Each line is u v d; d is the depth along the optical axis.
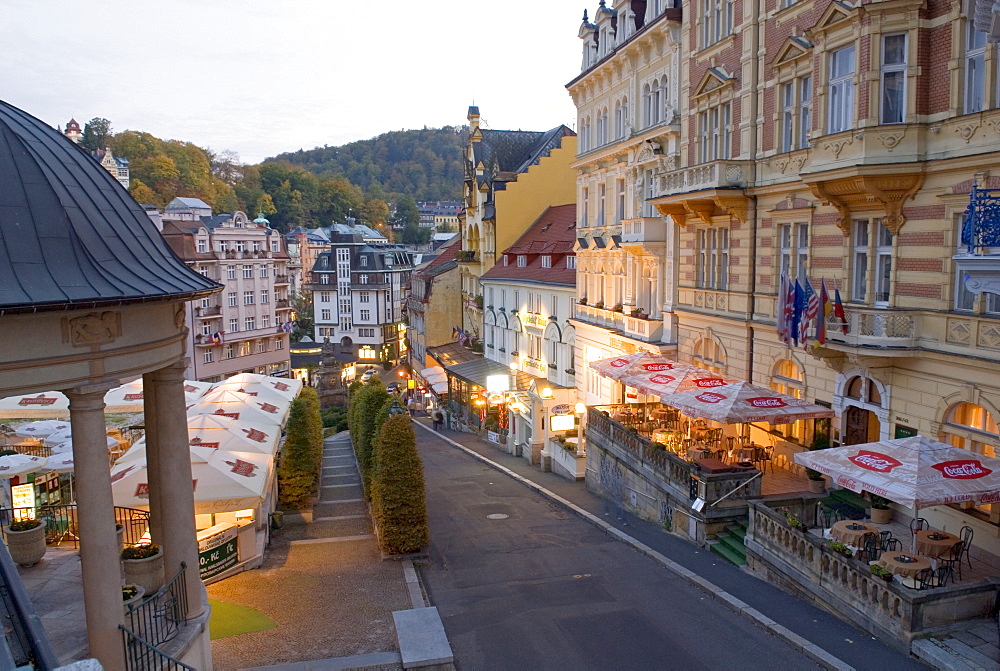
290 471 23.61
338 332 106.94
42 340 8.96
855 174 16.05
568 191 53.62
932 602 11.81
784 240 21.09
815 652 11.96
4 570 7.23
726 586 15.15
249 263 74.50
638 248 28.81
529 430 35.53
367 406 27.36
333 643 13.44
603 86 33.69
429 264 78.81
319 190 178.25
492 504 24.95
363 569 17.92
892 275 16.58
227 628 14.05
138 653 10.25
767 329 21.50
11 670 5.30
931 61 15.34
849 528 14.41
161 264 11.14
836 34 17.02
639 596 15.19
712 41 24.20
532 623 14.12
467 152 60.28
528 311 44.97
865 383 17.77
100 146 126.56
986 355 14.23
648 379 22.88
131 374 10.12
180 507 11.64
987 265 12.34
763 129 21.48
